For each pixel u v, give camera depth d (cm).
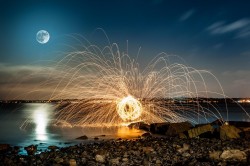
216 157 1758
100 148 2331
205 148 2177
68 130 4231
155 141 2655
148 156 1922
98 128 4453
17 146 2764
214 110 12175
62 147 2616
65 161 1839
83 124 5112
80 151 2228
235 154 1731
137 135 3509
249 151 1942
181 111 11169
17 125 5119
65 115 8062
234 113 9819
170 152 2052
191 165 1584
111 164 1728
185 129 3441
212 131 2961
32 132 4044
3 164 1878
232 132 2798
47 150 2503
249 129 3092
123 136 3425
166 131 3506
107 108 7419
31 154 2341
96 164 1748
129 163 1745
